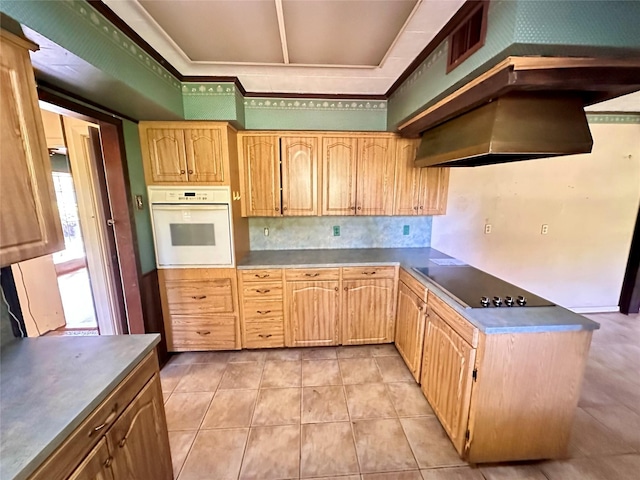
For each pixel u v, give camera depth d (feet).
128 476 3.84
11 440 2.68
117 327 9.47
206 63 7.06
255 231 10.71
